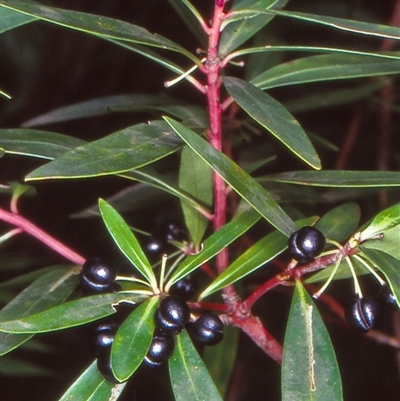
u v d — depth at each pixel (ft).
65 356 1.74
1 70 2.20
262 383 1.87
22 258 1.72
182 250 1.40
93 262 1.21
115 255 1.55
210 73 1.26
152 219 1.75
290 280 1.27
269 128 1.19
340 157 1.99
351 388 1.90
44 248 1.97
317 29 2.04
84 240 1.97
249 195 1.17
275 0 1.36
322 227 1.36
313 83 1.93
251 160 1.85
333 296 1.69
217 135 1.28
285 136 1.18
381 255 1.17
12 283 1.47
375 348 1.89
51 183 2.01
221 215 1.32
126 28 1.24
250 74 1.76
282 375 1.17
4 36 2.19
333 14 2.05
